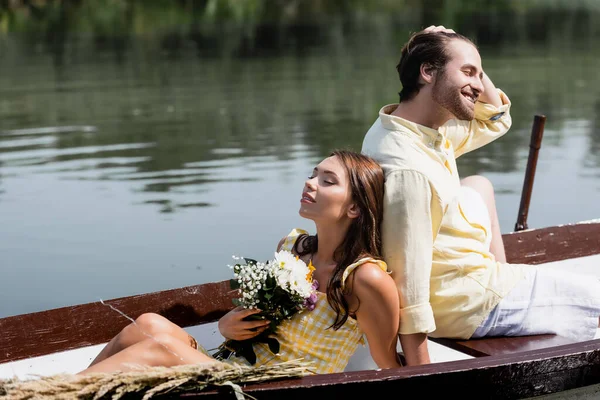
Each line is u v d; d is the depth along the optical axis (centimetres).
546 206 869
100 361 371
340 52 1970
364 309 380
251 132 1204
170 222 839
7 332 447
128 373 334
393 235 388
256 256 750
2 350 446
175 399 338
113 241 788
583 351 371
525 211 650
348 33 2345
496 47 2052
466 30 2391
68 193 944
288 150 1101
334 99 1421
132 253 759
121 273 718
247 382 342
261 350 389
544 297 420
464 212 423
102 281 704
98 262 743
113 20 2617
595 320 420
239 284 385
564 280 422
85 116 1333
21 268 732
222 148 1120
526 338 417
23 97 1488
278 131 1207
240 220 839
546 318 419
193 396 338
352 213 387
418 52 405
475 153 1088
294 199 900
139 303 473
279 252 389
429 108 407
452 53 401
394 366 393
